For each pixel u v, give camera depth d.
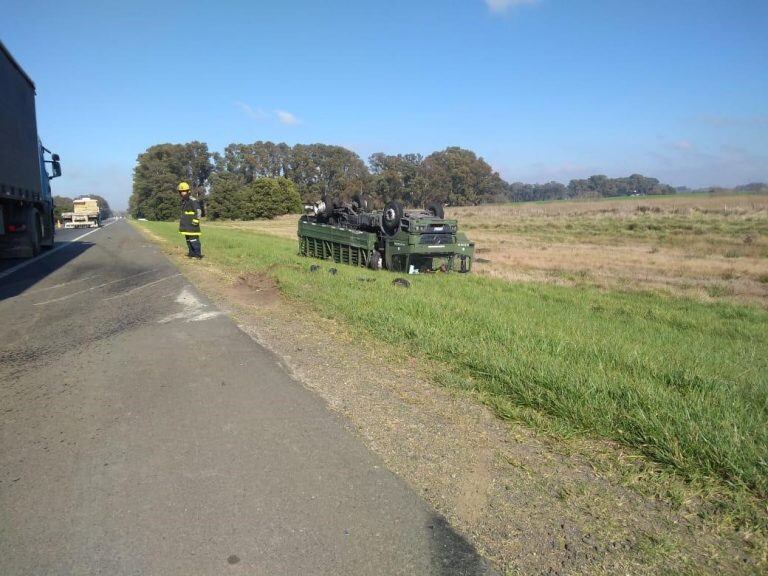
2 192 13.54
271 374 5.56
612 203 54.94
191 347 6.56
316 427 4.30
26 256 17.25
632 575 2.67
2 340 6.94
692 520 3.12
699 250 22.95
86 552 2.79
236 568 2.68
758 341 8.16
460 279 13.66
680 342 7.50
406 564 2.73
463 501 3.31
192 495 3.32
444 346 6.27
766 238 25.09
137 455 3.82
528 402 4.69
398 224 14.90
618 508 3.25
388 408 4.70
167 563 2.71
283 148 117.94
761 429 4.07
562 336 6.87
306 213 19.78
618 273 16.28
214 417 4.48
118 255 18.41
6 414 4.55
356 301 8.97
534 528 3.05
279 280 11.20
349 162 115.12
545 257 20.67
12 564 2.69
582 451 3.94
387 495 3.35
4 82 13.64
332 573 2.66
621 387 4.87
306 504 3.23
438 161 98.19
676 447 3.76
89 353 6.34
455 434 4.22
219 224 64.12
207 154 119.44
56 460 3.75
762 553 2.83
